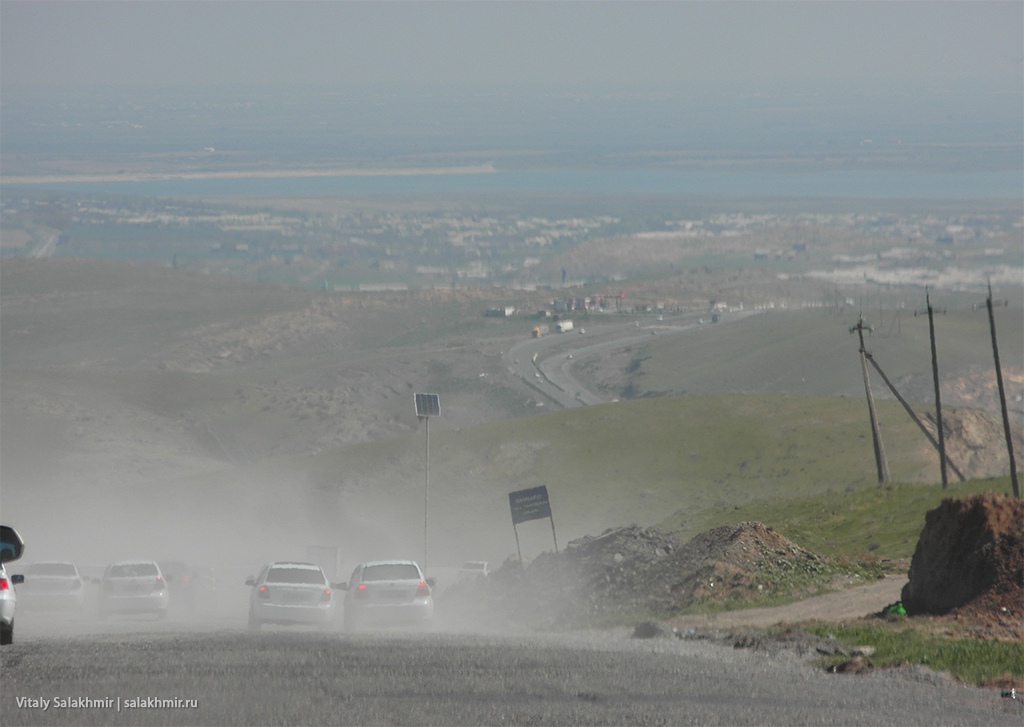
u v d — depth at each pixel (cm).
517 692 3888
